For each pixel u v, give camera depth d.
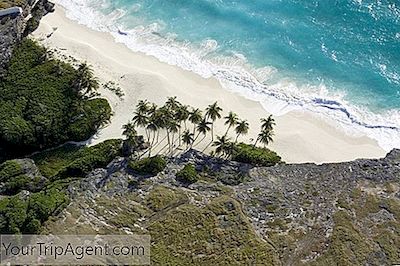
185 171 90.31
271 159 94.50
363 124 103.69
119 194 86.94
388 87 110.38
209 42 120.69
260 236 81.38
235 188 88.88
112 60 113.38
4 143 95.44
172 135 98.00
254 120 103.19
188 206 84.81
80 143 98.00
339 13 123.25
